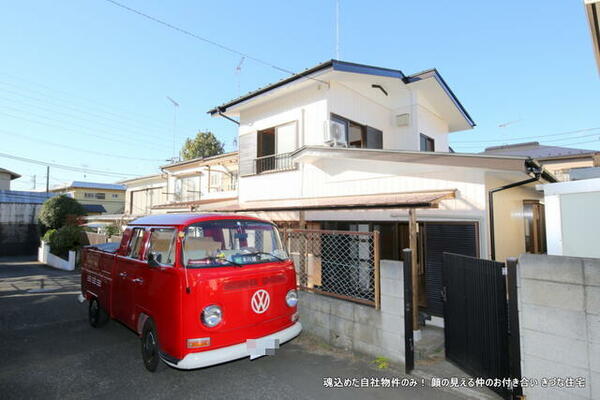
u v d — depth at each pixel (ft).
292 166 28.81
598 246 11.48
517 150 60.59
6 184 84.43
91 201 100.01
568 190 11.98
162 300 12.10
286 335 13.24
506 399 10.52
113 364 14.14
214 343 11.32
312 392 11.68
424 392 11.55
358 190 23.20
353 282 16.43
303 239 18.44
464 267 12.94
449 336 13.99
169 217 14.88
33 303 25.71
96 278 19.31
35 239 70.95
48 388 12.01
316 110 28.53
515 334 10.25
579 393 9.00
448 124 42.63
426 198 16.02
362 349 14.66
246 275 12.48
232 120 36.06
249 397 11.37
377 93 32.76
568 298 9.26
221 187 53.31
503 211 19.10
